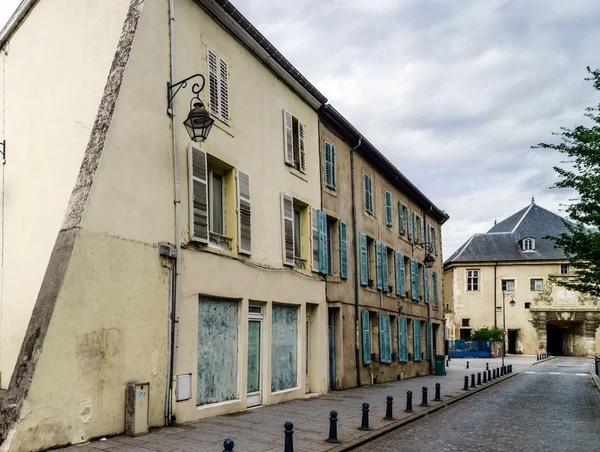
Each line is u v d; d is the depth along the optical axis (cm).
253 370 1205
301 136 1506
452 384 2125
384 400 1455
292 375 1368
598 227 1561
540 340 5378
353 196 1869
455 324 5616
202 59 1091
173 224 973
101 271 816
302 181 1491
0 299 1072
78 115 1011
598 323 5269
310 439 887
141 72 927
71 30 1062
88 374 781
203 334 1045
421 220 2783
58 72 1066
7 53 1188
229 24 1177
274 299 1283
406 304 2411
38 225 1032
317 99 1590
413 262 2548
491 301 5559
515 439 998
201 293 1026
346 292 1736
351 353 1742
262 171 1284
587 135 1495
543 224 5816
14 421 680
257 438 860
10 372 1017
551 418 1288
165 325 931
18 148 1110
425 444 932
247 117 1238
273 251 1302
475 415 1316
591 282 1725
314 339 1508
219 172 1167
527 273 5519
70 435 747
